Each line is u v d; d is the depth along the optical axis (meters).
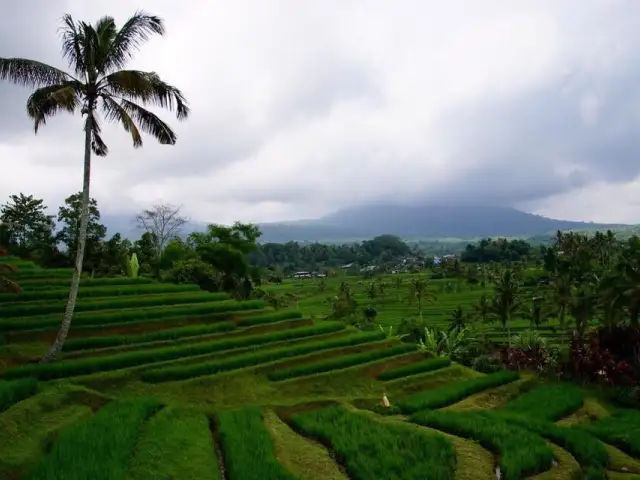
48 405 20.12
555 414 24.91
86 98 25.36
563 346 53.84
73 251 61.81
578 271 71.81
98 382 24.16
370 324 74.69
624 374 31.22
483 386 29.36
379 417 21.94
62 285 37.34
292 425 21.28
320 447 18.47
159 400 22.28
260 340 32.41
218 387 25.78
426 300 102.50
